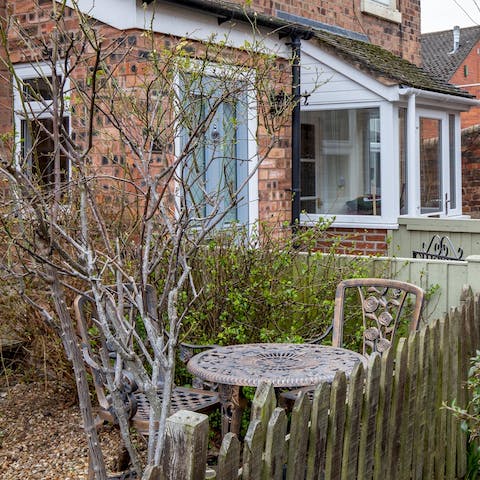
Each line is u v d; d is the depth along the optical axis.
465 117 25.42
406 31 13.23
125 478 4.16
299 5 10.28
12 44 7.68
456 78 30.98
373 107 10.05
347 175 10.33
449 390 4.42
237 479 2.58
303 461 3.00
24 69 7.68
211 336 5.43
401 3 13.04
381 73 9.85
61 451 4.86
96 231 5.06
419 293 5.03
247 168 8.43
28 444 4.98
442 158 11.25
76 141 6.50
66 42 5.84
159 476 2.30
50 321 3.52
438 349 4.25
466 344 4.69
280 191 8.98
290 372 4.00
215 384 4.51
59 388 5.83
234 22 8.11
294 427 2.94
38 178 4.20
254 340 5.54
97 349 5.15
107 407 3.98
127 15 6.93
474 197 14.52
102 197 5.50
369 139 10.13
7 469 4.61
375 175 10.15
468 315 4.73
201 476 2.42
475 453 4.72
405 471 3.90
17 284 5.15
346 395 3.29
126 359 3.29
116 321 3.57
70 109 5.49
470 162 14.51
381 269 6.13
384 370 3.58
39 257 3.24
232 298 5.36
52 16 3.35
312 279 6.03
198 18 7.71
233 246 5.68
